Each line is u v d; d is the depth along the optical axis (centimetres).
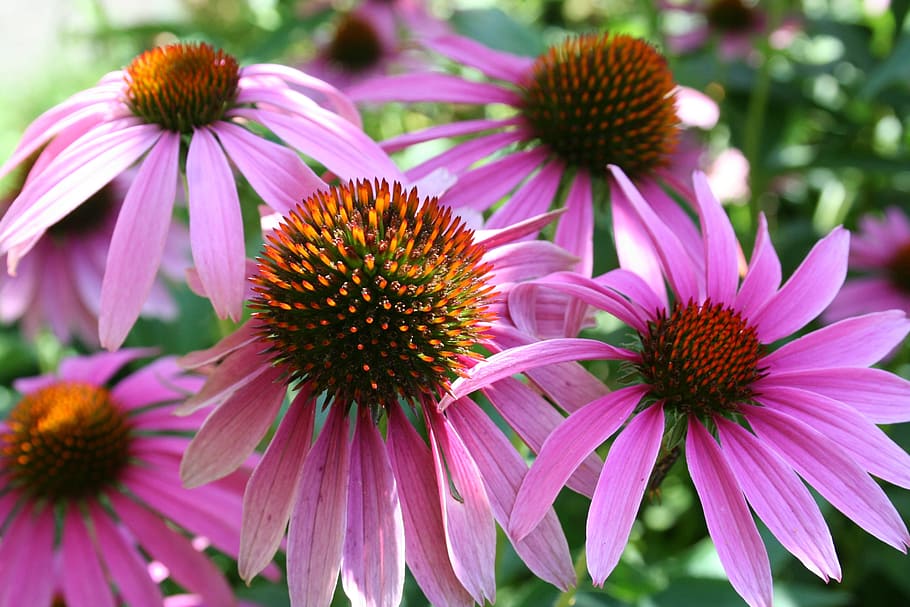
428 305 31
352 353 31
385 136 63
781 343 46
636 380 33
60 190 33
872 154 55
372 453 31
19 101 100
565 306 33
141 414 40
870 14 60
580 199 37
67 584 37
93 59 86
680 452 33
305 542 30
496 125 38
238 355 31
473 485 31
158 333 51
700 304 34
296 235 31
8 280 50
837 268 34
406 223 31
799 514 31
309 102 35
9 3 120
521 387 32
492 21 51
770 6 57
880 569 48
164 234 33
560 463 30
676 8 67
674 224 38
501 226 36
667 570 42
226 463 31
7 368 57
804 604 42
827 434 32
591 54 38
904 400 32
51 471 38
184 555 37
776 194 65
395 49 68
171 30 59
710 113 49
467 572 30
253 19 69
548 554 30
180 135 34
